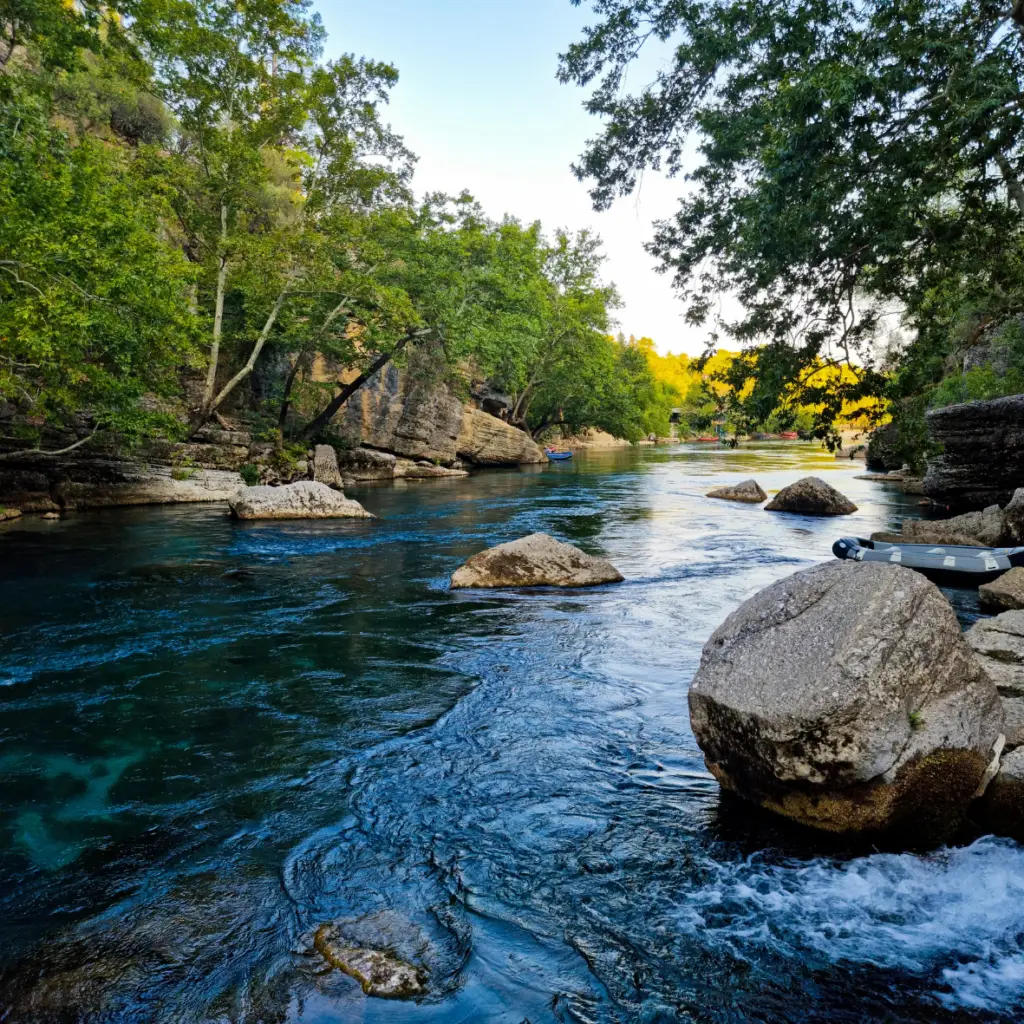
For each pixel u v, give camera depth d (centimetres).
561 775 526
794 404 1378
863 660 410
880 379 1348
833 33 1133
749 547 1528
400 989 314
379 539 1625
